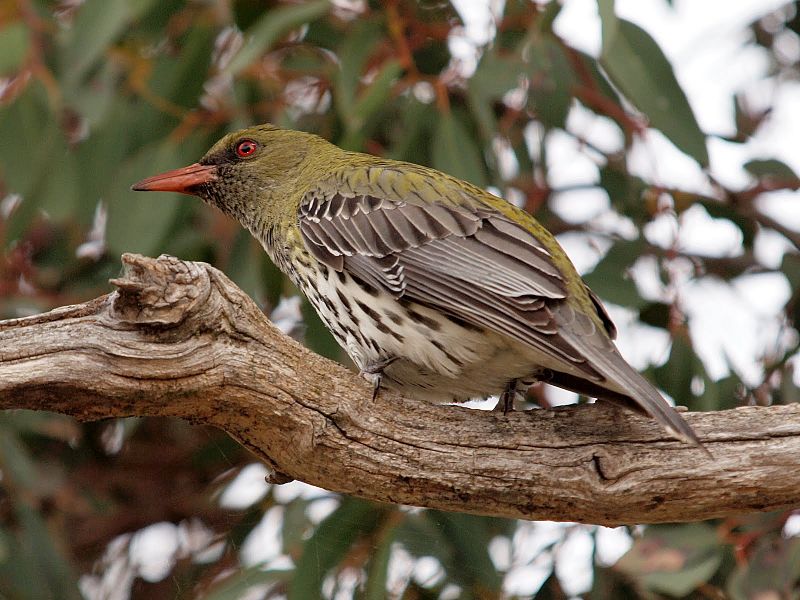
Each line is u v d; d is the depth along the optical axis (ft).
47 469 43.68
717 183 42.50
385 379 32.27
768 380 40.11
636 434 28.43
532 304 28.68
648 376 38.81
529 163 43.24
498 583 36.40
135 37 40.09
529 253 30.27
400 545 36.22
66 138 39.70
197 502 45.24
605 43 33.88
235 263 40.73
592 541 37.58
